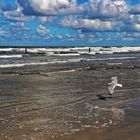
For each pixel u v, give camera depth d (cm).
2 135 1415
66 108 1980
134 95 2459
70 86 2903
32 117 1747
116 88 2778
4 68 4750
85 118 1731
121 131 1485
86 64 6006
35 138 1377
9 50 13238
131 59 8325
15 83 3069
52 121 1666
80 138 1380
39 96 2367
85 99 2278
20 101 2170
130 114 1834
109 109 1964
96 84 3047
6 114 1805
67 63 6275
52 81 3275
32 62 6312
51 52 12556
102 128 1533
